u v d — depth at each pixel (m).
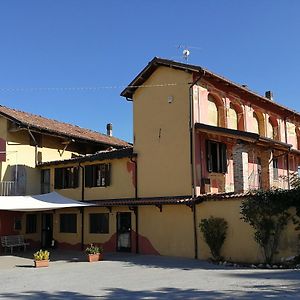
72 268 17.86
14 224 26.94
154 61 23.33
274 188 19.34
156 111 23.55
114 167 25.09
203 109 22.55
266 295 10.19
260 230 17.61
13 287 13.39
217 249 19.08
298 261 16.48
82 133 32.62
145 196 23.33
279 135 29.06
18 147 27.61
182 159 21.98
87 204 23.31
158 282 13.22
